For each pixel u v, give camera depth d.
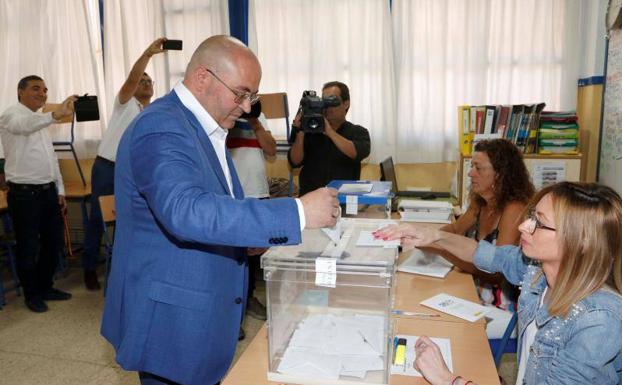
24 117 3.08
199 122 1.20
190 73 1.22
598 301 1.01
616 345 0.98
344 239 1.32
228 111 1.24
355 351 1.19
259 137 2.90
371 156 3.69
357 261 1.11
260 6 3.74
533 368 1.12
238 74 1.17
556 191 1.09
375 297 1.32
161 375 1.19
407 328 1.43
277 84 3.80
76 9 4.15
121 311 1.23
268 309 1.17
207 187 1.13
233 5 3.79
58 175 3.45
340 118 2.85
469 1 3.38
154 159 1.05
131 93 3.26
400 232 1.53
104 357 2.69
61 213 3.48
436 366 1.13
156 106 1.18
